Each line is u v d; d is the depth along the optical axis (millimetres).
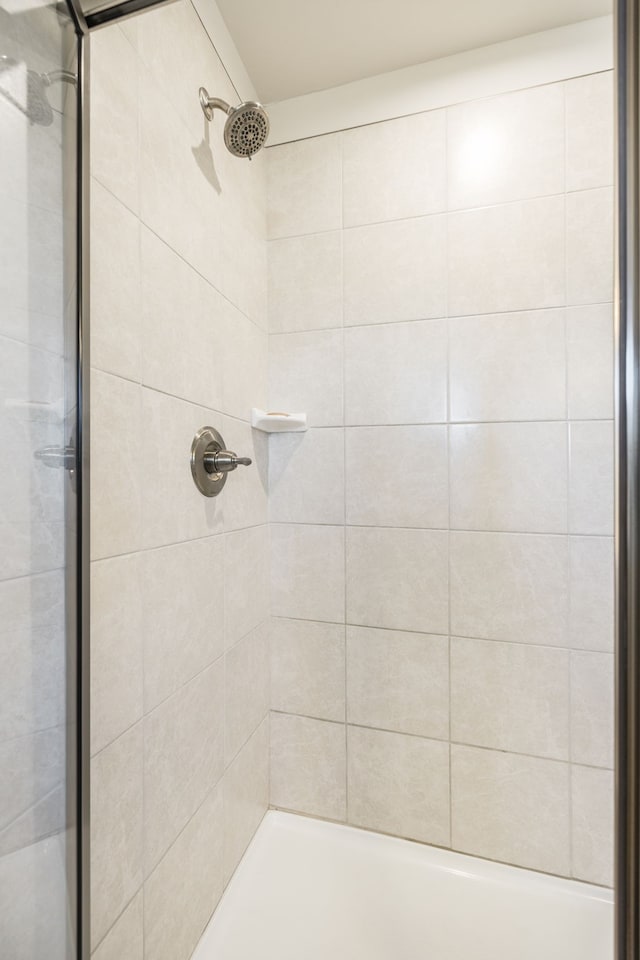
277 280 1473
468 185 1309
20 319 513
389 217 1375
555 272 1245
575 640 1232
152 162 881
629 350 376
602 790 1215
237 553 1252
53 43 561
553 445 1247
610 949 1101
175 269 958
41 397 545
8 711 498
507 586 1280
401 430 1365
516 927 1158
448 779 1325
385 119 1373
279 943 1112
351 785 1408
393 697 1370
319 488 1437
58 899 565
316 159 1438
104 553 750
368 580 1393
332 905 1209
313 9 1152
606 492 1212
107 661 755
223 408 1175
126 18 627
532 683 1262
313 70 1347
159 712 903
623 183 383
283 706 1471
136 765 830
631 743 361
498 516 1287
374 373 1389
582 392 1228
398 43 1265
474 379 1306
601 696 1216
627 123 378
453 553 1322
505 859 1279
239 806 1267
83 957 608
